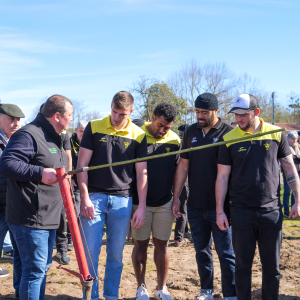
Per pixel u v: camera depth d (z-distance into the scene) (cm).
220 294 378
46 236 290
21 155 271
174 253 548
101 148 327
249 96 306
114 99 317
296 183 307
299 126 4456
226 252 335
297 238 616
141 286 355
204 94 344
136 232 359
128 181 339
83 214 320
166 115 340
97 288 328
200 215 352
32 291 283
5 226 365
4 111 400
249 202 300
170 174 361
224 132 348
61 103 292
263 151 302
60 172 253
